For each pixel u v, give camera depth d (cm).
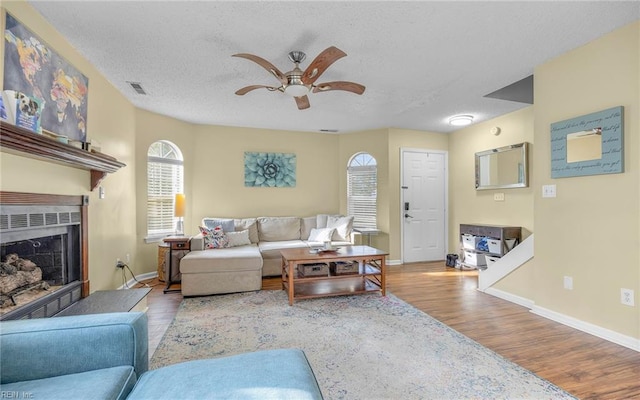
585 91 244
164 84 322
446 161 547
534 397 163
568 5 196
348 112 425
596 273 237
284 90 262
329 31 224
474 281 399
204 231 414
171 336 238
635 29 214
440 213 543
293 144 535
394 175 511
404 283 390
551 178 271
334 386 172
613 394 166
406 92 349
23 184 185
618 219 224
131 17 207
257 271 357
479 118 457
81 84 257
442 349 215
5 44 175
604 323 232
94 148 272
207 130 490
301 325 258
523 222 416
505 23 215
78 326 120
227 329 251
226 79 310
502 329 249
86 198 251
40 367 113
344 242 462
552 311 271
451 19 210
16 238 178
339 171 555
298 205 536
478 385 173
